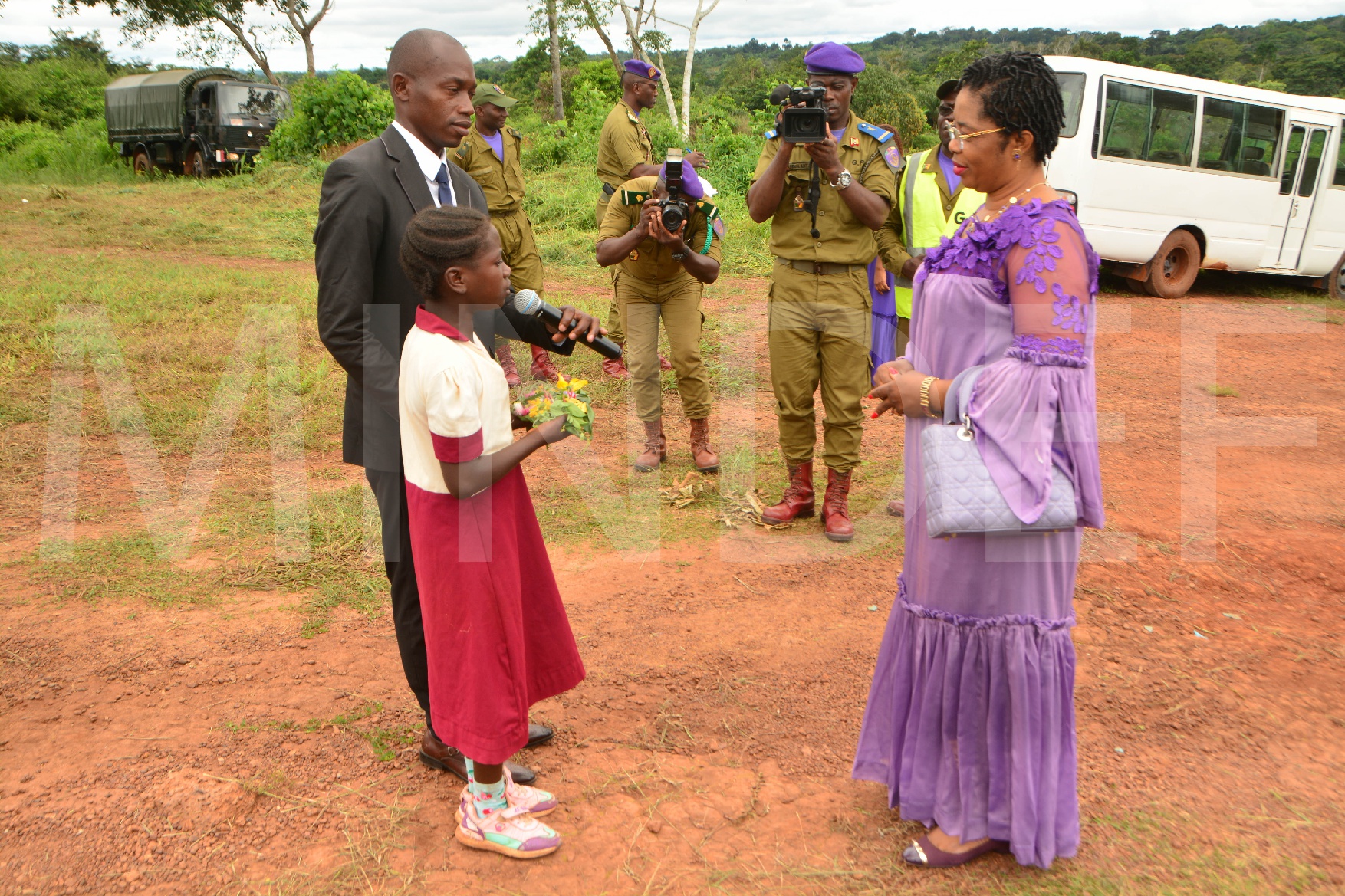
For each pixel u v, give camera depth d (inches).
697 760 121.7
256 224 594.2
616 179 287.4
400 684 138.8
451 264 92.4
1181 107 472.1
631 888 99.6
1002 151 93.7
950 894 98.3
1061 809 98.5
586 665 144.8
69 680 137.8
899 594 105.7
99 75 1615.4
